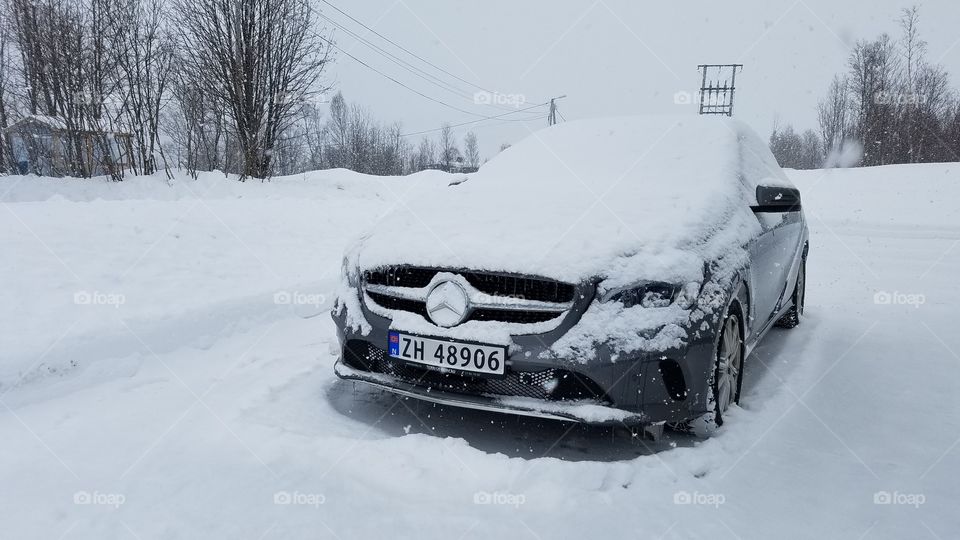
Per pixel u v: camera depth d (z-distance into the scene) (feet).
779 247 11.78
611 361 7.39
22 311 12.44
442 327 8.05
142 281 15.44
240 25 44.96
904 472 7.45
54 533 5.94
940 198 49.39
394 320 8.50
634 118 12.98
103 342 11.43
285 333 13.70
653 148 11.48
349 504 6.54
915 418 9.07
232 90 45.24
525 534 6.03
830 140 139.85
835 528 6.27
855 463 7.67
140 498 6.57
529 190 10.42
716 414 8.29
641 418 7.50
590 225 8.43
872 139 111.86
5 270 14.74
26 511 6.31
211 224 23.21
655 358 7.45
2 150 44.57
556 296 7.73
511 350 7.66
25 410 9.06
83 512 6.31
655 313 7.54
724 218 9.21
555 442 8.29
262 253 20.35
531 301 7.79
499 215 9.19
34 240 17.60
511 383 7.90
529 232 8.45
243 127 46.42
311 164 134.21
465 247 8.34
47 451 7.68
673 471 7.30
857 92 114.83
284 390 10.10
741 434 8.35
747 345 9.78
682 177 10.26
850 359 11.87
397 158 155.43
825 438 8.37
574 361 7.43
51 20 38.55
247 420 8.76
